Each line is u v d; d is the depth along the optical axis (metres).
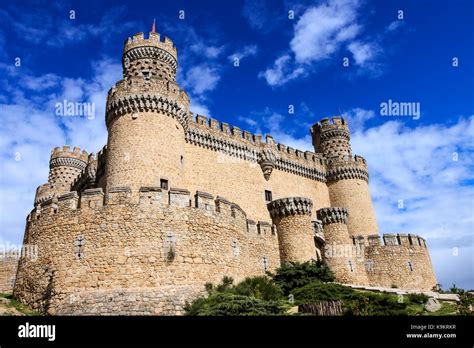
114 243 24.03
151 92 36.16
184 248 24.94
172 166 34.97
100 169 43.78
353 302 23.33
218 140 45.22
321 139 59.78
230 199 43.56
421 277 45.59
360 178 55.75
